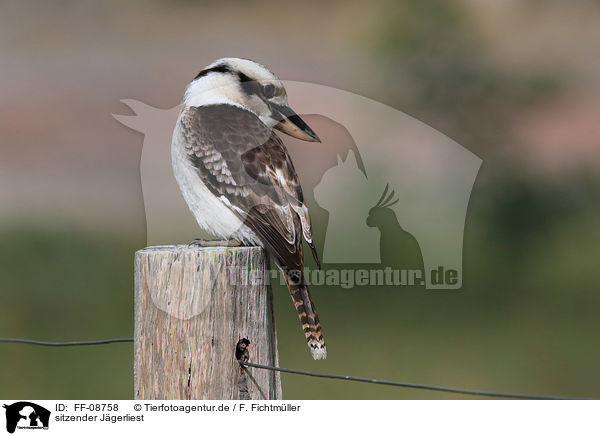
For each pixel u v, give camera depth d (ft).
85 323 41.37
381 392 36.78
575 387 38.27
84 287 44.98
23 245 48.60
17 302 43.70
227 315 17.35
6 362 38.32
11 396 35.65
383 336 40.52
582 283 42.55
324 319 42.39
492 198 40.11
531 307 42.60
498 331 41.06
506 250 41.27
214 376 17.33
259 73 22.94
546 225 40.83
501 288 42.19
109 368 38.01
